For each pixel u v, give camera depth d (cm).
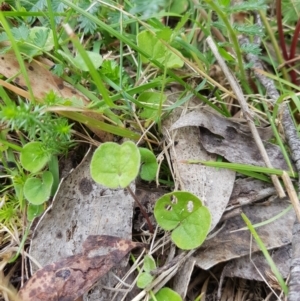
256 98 20
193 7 20
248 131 18
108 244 15
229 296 16
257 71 20
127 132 17
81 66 17
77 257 15
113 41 20
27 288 14
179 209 15
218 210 16
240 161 17
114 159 14
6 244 17
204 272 16
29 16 19
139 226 16
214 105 18
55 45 17
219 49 19
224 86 21
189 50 19
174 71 20
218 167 17
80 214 16
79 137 18
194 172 17
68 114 16
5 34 17
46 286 14
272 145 18
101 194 16
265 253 15
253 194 17
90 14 17
